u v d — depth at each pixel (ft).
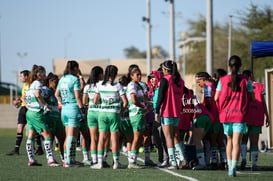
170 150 106.93
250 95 94.58
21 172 99.55
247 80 94.58
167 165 113.50
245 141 112.37
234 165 94.63
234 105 93.66
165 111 105.29
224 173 101.09
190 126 116.26
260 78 408.67
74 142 108.78
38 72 110.73
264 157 140.87
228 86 94.07
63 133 116.67
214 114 109.81
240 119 93.40
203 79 111.14
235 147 94.22
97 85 107.34
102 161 108.58
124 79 129.39
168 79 104.99
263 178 93.45
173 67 106.22
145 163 117.19
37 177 92.38
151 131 134.92
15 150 141.49
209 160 113.29
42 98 108.99
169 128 105.91
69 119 107.86
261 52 149.69
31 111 110.11
